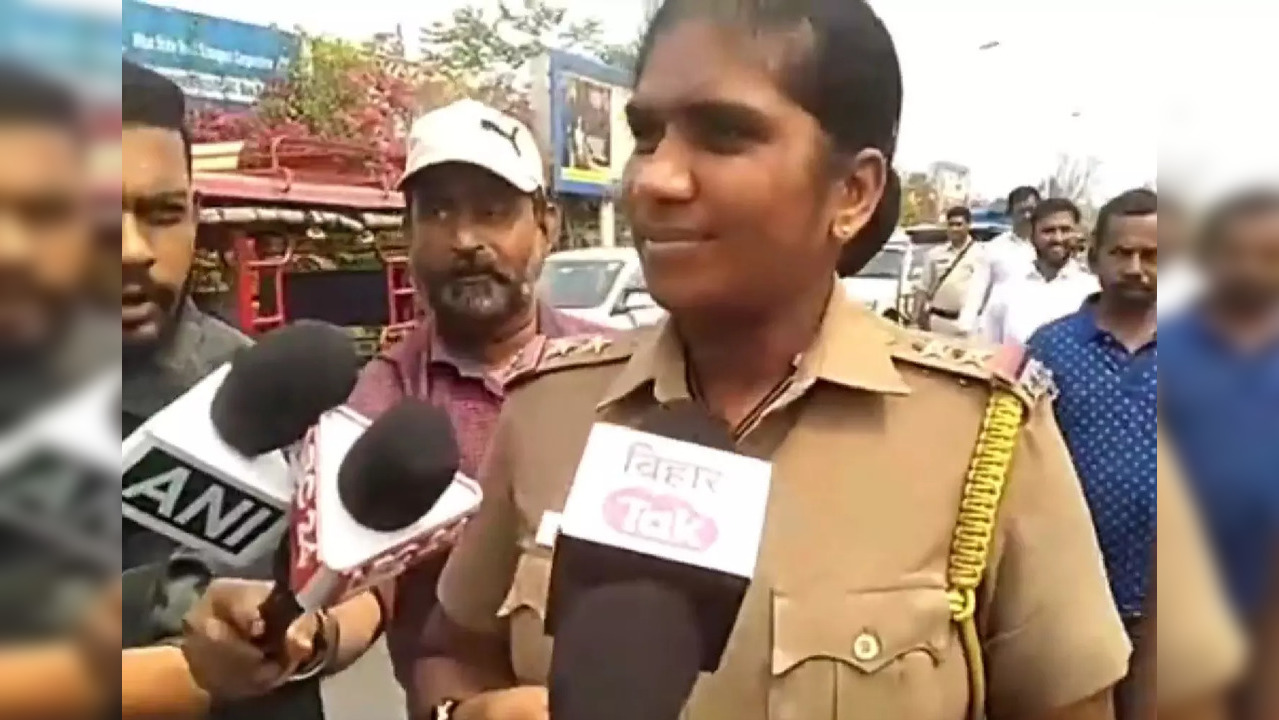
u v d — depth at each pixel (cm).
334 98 1712
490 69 2139
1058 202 739
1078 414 313
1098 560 152
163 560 144
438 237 294
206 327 197
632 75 147
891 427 148
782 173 137
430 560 192
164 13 1495
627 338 169
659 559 120
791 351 149
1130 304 314
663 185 137
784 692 142
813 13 137
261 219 814
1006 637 149
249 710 171
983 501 145
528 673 160
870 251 155
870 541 144
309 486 136
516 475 167
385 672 346
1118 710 163
